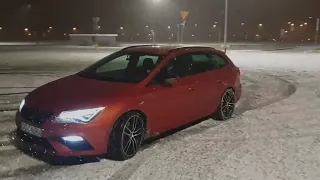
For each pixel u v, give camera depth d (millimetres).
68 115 4328
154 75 5258
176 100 5469
